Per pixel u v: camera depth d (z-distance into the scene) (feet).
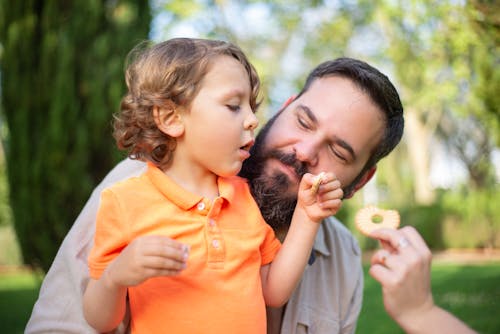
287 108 6.02
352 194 6.53
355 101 5.68
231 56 4.97
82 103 15.87
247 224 4.96
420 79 38.17
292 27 47.26
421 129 60.49
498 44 13.48
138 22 16.44
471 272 31.55
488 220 51.08
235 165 4.79
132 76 5.15
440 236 52.54
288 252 5.07
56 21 15.90
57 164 15.75
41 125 15.88
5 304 24.35
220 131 4.68
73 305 5.25
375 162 6.21
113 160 15.87
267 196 5.64
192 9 40.91
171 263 3.89
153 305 4.52
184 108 4.74
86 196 15.81
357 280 7.05
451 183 59.62
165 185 4.72
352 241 7.32
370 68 5.94
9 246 46.73
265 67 45.50
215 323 4.45
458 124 57.57
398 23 35.53
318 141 5.61
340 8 45.60
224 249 4.64
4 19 16.07
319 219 5.08
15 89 15.97
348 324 6.83
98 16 15.96
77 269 5.33
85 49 15.90
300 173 5.62
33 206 15.93
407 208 53.72
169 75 4.73
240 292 4.59
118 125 5.24
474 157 53.88
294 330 6.20
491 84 17.46
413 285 3.81
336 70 5.90
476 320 18.29
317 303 6.56
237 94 4.77
